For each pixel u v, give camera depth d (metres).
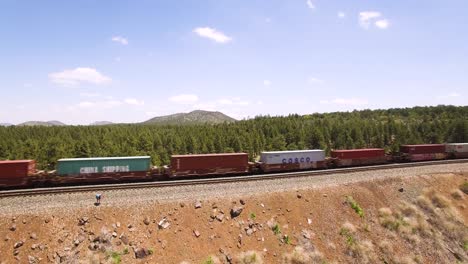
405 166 47.25
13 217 24.67
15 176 33.38
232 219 28.25
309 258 26.41
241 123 123.25
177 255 24.33
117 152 64.31
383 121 157.50
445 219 35.09
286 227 28.75
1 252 22.33
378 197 35.84
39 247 23.05
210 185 32.66
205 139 74.56
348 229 29.83
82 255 23.11
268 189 32.78
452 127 98.31
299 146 80.38
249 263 24.75
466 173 47.31
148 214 26.88
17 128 121.56
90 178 35.88
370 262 27.80
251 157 74.62
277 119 129.25
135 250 23.94
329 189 34.78
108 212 26.41
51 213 25.50
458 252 31.66
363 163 52.56
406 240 30.83
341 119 145.62
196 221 27.23
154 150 70.44
